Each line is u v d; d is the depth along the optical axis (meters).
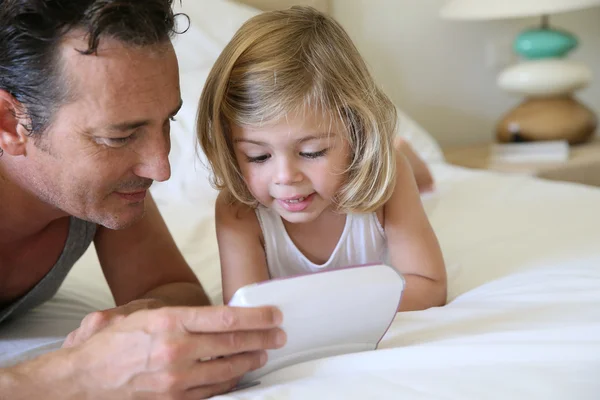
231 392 0.70
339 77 0.90
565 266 1.00
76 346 0.69
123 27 0.70
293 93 0.86
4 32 0.73
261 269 1.01
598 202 1.40
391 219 1.03
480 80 2.67
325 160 0.90
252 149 0.89
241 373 0.68
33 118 0.75
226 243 1.01
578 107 2.39
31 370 0.67
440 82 2.59
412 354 0.70
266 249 1.04
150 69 0.73
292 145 0.87
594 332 0.72
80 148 0.75
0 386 0.66
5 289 0.98
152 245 1.07
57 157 0.76
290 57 0.88
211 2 1.97
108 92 0.71
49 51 0.71
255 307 0.66
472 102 2.67
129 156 0.77
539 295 0.88
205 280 1.17
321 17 0.96
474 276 1.04
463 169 1.88
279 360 0.72
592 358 0.67
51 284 1.02
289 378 0.70
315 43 0.90
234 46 0.91
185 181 1.57
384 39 2.45
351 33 2.38
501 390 0.62
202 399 0.67
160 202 1.55
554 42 2.33
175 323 0.64
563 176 2.12
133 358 0.64
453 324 0.82
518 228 1.26
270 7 2.17
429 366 0.69
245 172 0.92
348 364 0.70
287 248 1.04
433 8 2.52
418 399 0.61
